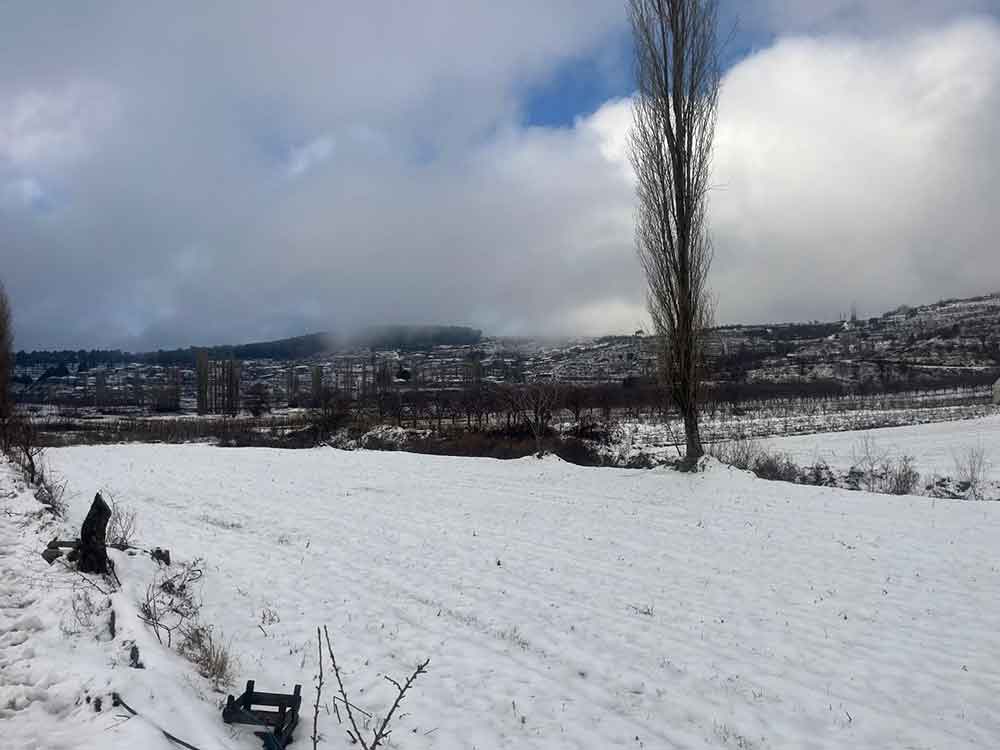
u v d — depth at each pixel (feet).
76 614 22.02
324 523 44.73
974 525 37.52
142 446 93.35
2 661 18.57
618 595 29.81
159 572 30.63
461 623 27.12
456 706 20.07
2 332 69.62
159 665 18.86
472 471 63.82
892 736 18.38
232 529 43.88
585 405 130.31
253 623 26.91
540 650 24.32
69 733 14.83
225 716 17.19
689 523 40.98
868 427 126.93
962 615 26.35
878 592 29.04
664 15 57.11
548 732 18.61
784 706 20.06
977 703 19.99
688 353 55.67
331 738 17.61
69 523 40.14
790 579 30.99
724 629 25.84
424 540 39.93
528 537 39.88
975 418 137.28
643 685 21.45
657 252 56.85
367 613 28.25
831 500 44.14
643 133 57.62
